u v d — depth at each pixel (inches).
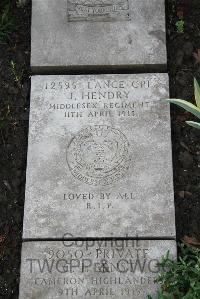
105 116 80.7
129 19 84.4
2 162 82.7
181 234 78.2
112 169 78.5
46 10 85.4
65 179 78.4
